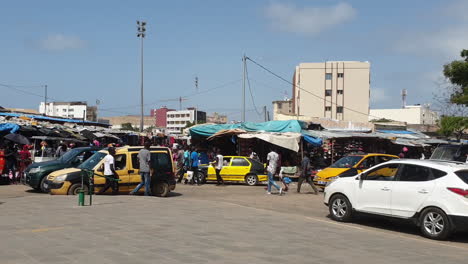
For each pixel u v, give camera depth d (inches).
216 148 1103.0
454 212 356.2
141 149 598.5
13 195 590.9
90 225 346.9
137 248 273.0
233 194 698.8
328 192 463.2
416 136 1497.3
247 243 301.7
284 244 304.3
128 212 420.8
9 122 858.8
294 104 3208.7
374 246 315.6
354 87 2913.4
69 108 3826.3
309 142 994.1
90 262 235.8
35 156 799.7
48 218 376.5
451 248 326.6
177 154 951.0
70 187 567.2
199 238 311.0
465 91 912.9
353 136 1083.9
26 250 260.1
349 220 448.5
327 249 296.2
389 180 410.3
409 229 425.4
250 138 1024.2
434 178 377.1
